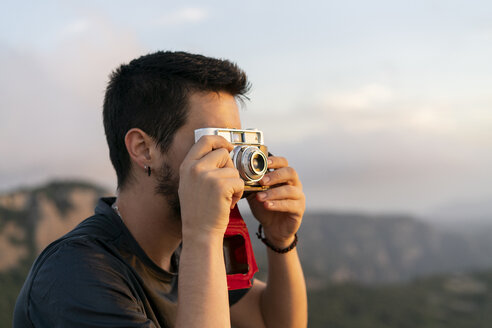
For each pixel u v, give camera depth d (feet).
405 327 449.06
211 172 5.42
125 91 6.28
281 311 7.86
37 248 420.77
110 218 6.11
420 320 469.16
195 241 5.31
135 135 6.13
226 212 5.41
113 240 5.88
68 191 498.28
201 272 5.15
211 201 5.33
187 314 4.98
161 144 6.06
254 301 8.24
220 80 6.11
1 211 440.86
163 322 5.99
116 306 4.91
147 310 5.69
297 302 7.85
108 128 6.54
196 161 5.51
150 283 6.03
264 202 6.89
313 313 453.58
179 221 6.31
